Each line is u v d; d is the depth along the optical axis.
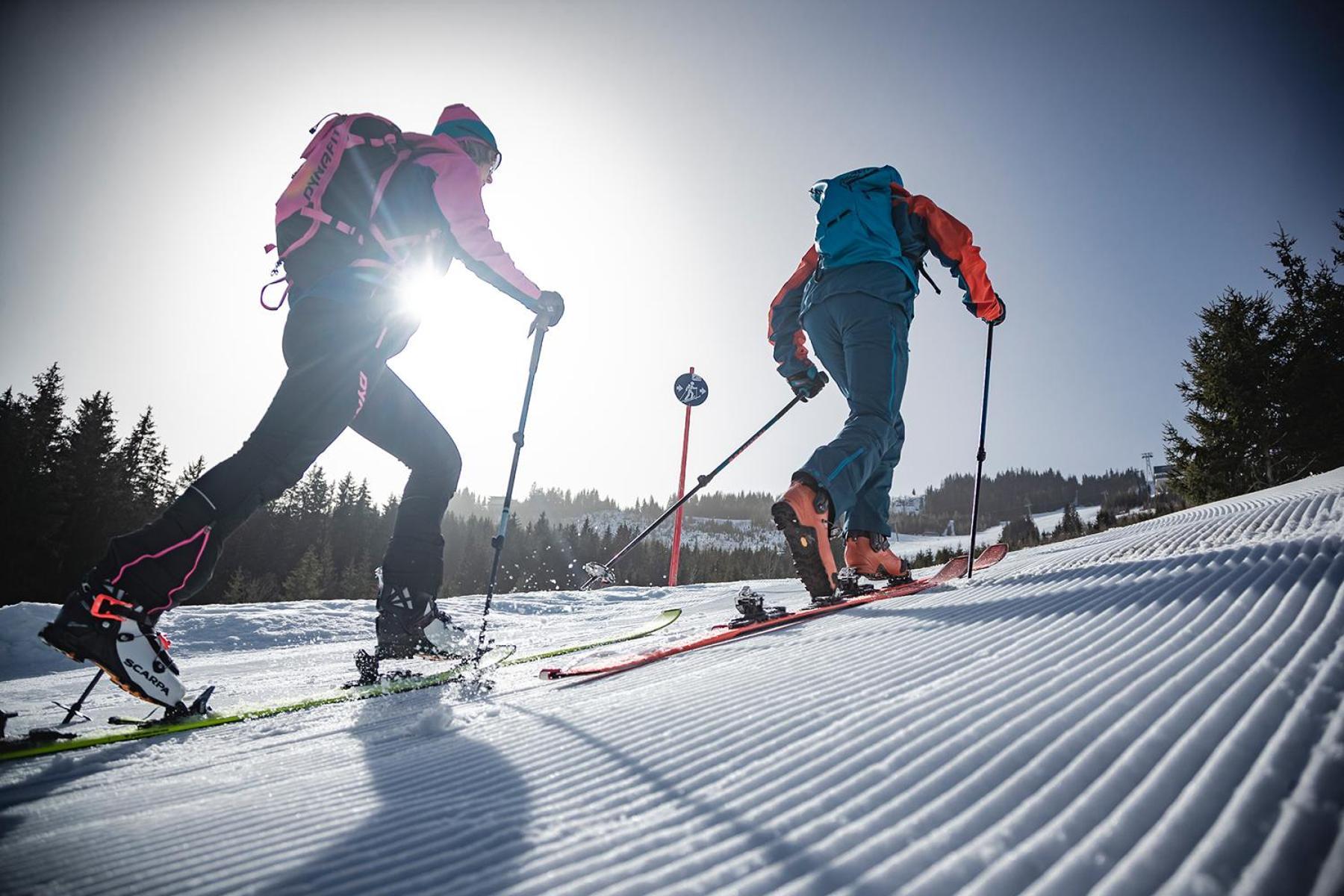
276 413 1.94
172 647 5.05
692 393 9.43
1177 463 22.95
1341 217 21.72
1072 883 0.52
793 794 0.80
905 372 3.18
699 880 0.62
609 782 0.95
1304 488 4.11
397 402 2.49
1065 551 3.64
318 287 2.02
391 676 2.44
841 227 3.19
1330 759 0.63
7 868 0.80
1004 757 0.80
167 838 0.89
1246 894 0.46
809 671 1.50
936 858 0.60
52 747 1.55
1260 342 22.05
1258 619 1.17
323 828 0.89
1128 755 0.74
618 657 2.35
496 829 0.82
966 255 3.21
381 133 2.14
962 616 1.84
